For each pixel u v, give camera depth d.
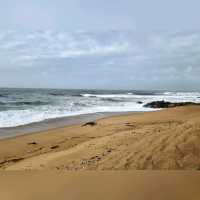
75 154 8.06
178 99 59.97
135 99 55.47
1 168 8.44
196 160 5.74
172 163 5.73
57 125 19.09
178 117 19.92
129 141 8.30
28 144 12.82
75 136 14.36
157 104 37.88
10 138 14.22
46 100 43.12
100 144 8.78
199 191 3.24
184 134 7.56
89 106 35.91
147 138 7.95
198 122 9.44
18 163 8.73
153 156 6.29
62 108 31.12
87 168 6.24
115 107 35.81
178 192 3.24
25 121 20.23
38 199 3.19
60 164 7.23
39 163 7.89
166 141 7.25
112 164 6.26
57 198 3.21
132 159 6.34
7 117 21.56
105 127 16.28
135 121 18.59
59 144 12.41
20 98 46.44
